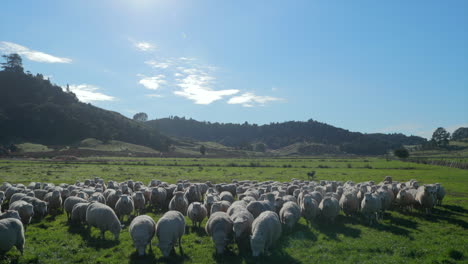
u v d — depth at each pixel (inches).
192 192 983.0
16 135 5880.9
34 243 603.5
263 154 7470.5
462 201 1130.7
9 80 7667.3
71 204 788.0
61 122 6648.6
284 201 840.9
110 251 563.2
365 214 826.2
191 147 7721.5
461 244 616.1
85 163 2997.0
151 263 511.5
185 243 610.5
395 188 1041.5
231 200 942.4
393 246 600.4
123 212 766.5
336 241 625.6
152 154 5226.4
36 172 2070.6
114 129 7204.7
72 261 523.2
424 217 871.1
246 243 611.8
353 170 2751.0
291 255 547.8
